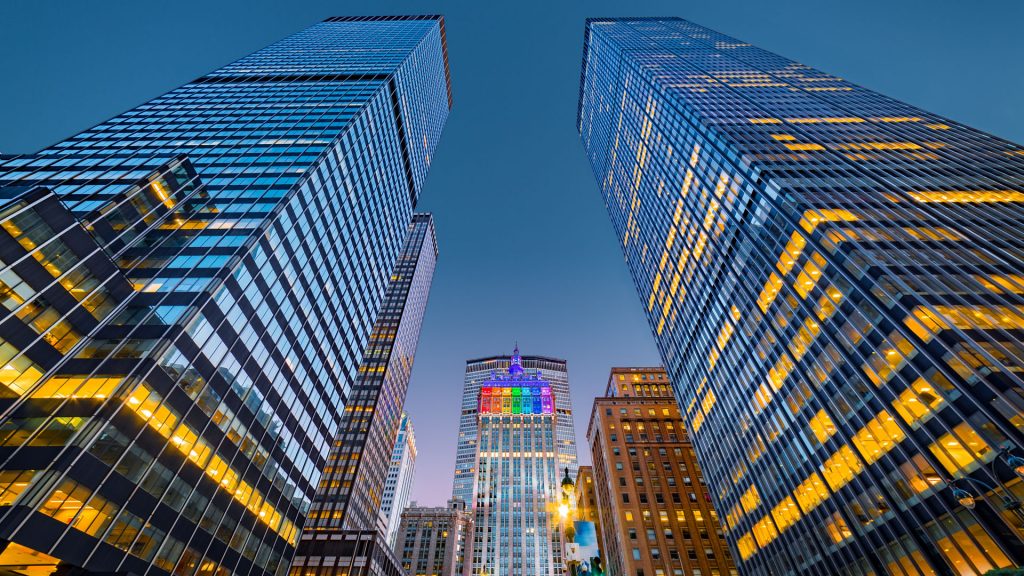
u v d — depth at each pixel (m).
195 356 41.62
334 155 73.00
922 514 39.84
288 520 55.88
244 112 85.44
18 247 33.59
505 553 167.88
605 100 147.12
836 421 50.03
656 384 122.12
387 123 101.12
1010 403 34.12
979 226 51.59
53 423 32.03
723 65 122.00
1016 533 32.59
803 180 63.62
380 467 127.25
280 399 55.19
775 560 60.78
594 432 115.62
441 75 166.25
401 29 151.00
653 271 107.38
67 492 30.27
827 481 51.22
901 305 42.78
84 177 57.56
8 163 60.53
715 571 77.81
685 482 92.31
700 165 85.50
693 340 86.38
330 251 70.56
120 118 80.62
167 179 54.47
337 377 72.38
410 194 122.06
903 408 42.12
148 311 41.41
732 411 72.12
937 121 86.19
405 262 179.50
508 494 186.88
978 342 37.59
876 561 44.44
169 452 38.31
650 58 126.56
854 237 50.47
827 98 99.12
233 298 47.16
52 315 35.31
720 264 76.56
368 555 83.50
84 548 30.84
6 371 31.80
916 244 48.81
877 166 68.25
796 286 57.50
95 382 35.09
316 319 65.31
